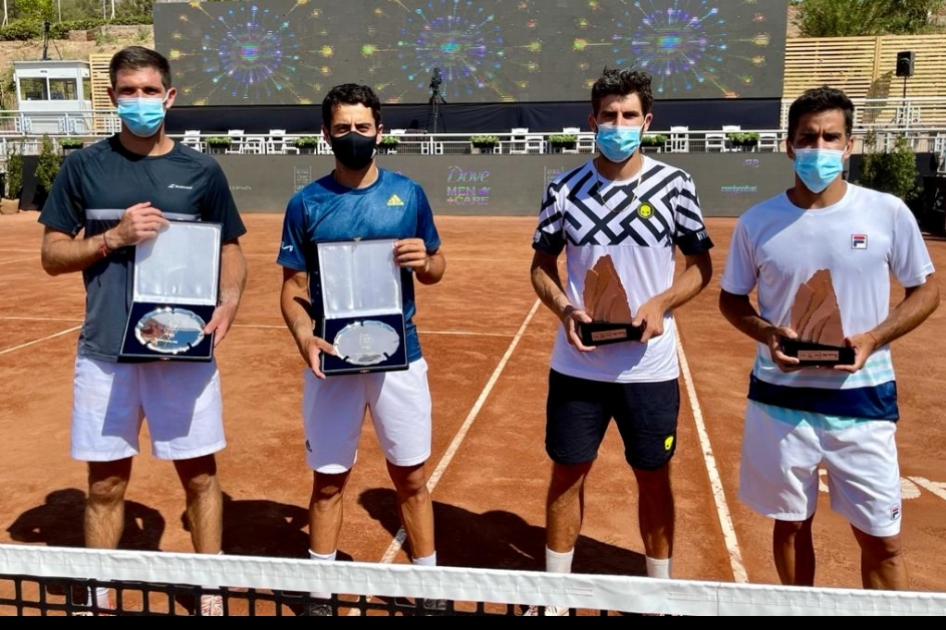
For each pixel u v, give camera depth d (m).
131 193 3.15
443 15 31.56
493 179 26.39
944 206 19.05
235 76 33.34
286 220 3.32
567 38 31.03
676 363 3.34
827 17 42.88
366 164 3.17
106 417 3.21
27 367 7.59
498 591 2.01
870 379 2.79
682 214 3.24
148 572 2.12
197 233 3.14
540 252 3.42
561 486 3.36
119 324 3.19
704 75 30.56
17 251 17.05
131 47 3.09
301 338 3.18
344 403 3.28
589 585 1.97
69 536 4.12
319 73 32.78
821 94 2.67
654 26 30.47
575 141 27.08
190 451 3.27
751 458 3.00
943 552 3.97
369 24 32.06
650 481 3.34
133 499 4.57
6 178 26.97
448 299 11.52
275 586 2.08
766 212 2.88
